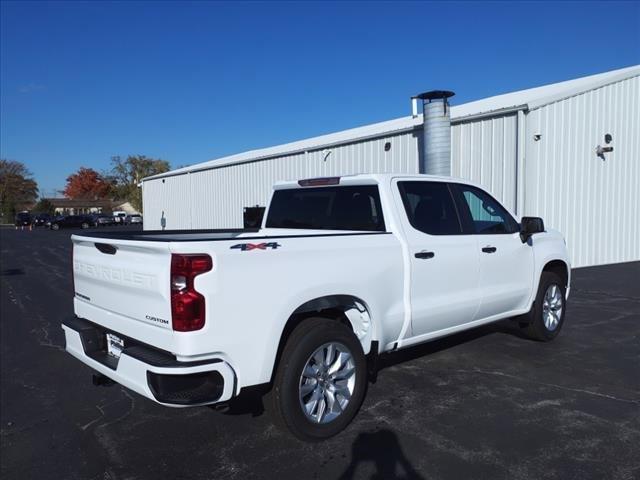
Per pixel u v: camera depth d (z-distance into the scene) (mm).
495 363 5660
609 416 4289
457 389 4914
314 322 3900
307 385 3828
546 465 3529
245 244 3471
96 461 3744
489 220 5703
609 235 13711
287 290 3664
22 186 94062
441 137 12156
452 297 5031
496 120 12000
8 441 4090
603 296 9562
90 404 4824
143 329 3535
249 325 3469
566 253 6637
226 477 3482
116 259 3807
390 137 14562
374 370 4375
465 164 12789
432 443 3863
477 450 3748
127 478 3508
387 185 4762
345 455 3727
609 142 13359
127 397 4977
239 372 3451
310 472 3512
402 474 3455
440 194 5195
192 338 3248
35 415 4586
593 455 3652
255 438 4039
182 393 3271
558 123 12102
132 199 95812
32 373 5758
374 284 4270
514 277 5805
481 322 5508
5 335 7508
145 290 3480
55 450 3926
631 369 5449
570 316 7938
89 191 113812
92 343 4133
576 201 12734
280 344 3836
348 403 4039
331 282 3930
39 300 10453
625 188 14055
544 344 6391
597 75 16891
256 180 20969
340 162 16500
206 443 3975
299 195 5566
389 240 4484
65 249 25359
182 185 27812
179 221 28422
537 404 4547
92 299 4188
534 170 11562
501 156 11922
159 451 3865
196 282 3254
